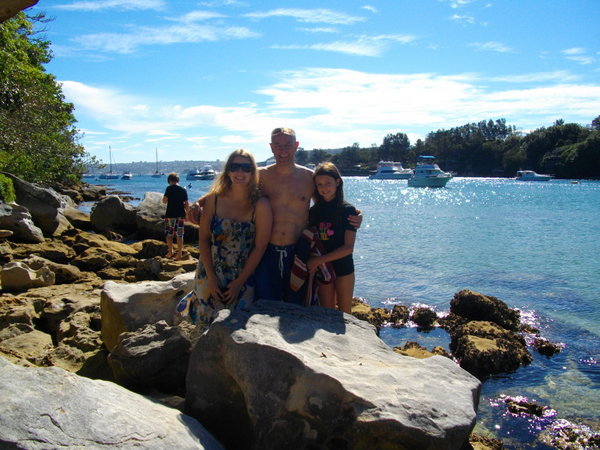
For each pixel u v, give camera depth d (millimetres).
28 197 15539
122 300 5219
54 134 25984
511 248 18688
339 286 4848
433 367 3508
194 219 4840
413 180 82625
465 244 19672
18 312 6383
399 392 3049
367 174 167125
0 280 8461
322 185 4516
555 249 18469
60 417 2465
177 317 5332
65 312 6871
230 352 3205
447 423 2846
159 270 10727
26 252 11461
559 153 109250
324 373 2986
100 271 10742
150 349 4039
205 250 4398
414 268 14750
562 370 7441
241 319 3566
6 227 12938
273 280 4504
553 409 6203
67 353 5395
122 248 13367
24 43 21656
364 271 14281
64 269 9648
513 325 9297
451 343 8406
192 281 5586
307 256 4562
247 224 4379
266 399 3035
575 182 95688
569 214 34594
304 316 3879
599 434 5555
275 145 4520
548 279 13383
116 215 18328
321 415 2959
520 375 7258
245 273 4281
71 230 15852
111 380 4688
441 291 12031
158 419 2830
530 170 116875
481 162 134375
